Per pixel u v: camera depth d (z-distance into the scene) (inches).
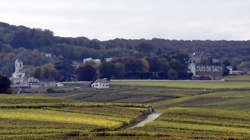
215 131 7741.1
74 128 7396.7
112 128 7608.3
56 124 7687.0
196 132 7578.7
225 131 7741.1
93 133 6983.3
